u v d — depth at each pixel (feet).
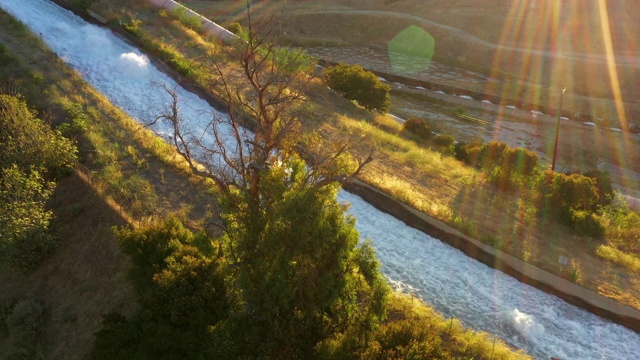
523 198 88.12
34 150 75.77
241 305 47.50
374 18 275.80
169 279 47.55
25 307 61.05
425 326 46.65
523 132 175.32
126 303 57.57
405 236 76.64
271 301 43.55
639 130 180.14
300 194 42.04
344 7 300.61
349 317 47.78
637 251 79.30
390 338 43.47
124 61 114.11
